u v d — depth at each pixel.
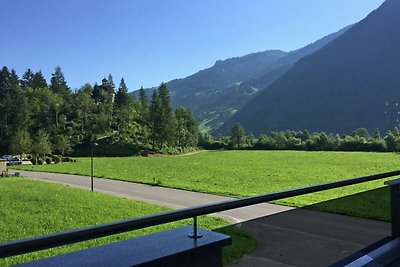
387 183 3.51
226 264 5.90
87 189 27.84
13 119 101.50
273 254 6.56
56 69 146.25
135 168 50.09
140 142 104.50
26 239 1.36
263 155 74.12
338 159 58.38
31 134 99.19
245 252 6.54
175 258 1.73
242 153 84.25
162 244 1.84
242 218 11.52
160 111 105.62
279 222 9.83
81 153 94.56
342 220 10.10
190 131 119.69
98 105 122.44
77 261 1.58
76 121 111.62
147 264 1.62
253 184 29.09
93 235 1.53
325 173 38.47
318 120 193.25
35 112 110.69
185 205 18.94
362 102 188.25
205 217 11.70
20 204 17.94
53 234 1.43
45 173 46.50
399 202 3.73
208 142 121.12
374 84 195.25
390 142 79.94
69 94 127.38
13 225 13.35
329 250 6.91
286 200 14.97
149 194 23.77
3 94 119.06
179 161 63.59
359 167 44.94
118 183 32.44
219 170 43.91
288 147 97.25
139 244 1.83
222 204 2.08
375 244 3.70
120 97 131.25
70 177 40.12
